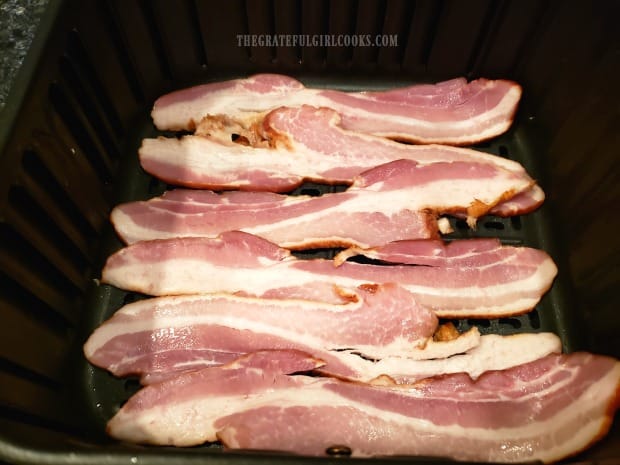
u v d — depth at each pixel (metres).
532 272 0.24
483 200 0.25
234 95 0.28
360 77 0.30
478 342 0.22
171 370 0.22
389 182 0.25
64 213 0.24
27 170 0.21
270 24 0.28
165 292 0.23
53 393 0.22
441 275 0.23
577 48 0.25
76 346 0.24
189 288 0.23
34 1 0.26
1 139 0.20
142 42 0.27
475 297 0.23
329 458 0.15
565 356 0.21
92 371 0.24
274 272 0.23
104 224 0.27
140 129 0.29
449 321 0.24
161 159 0.26
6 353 0.19
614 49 0.23
